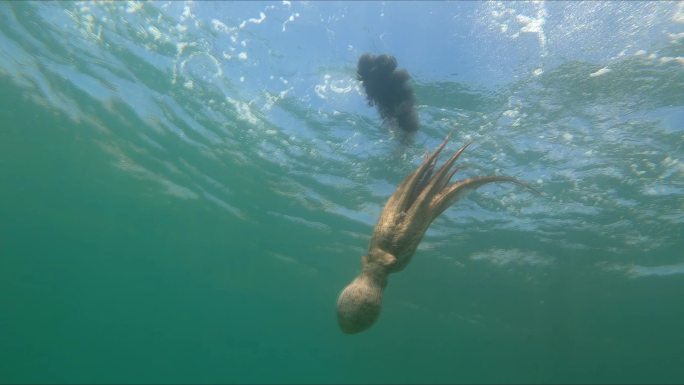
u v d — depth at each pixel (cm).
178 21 1049
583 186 1291
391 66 864
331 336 4434
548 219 1534
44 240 3709
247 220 2269
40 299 5709
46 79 1546
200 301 4688
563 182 1285
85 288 5109
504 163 1217
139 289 4791
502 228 1666
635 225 1472
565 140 1099
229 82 1212
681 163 1104
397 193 234
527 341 3177
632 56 840
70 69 1435
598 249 1695
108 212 2756
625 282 1952
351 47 942
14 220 3341
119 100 1562
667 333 2533
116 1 1053
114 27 1148
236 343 6644
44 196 2745
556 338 2994
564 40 831
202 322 5831
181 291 4450
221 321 5503
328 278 2820
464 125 1066
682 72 850
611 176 1218
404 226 213
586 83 914
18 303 5966
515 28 831
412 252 214
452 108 1013
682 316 2231
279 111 1263
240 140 1542
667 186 1216
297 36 977
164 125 1642
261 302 3959
